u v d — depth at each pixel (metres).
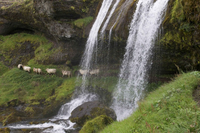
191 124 3.54
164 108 4.38
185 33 6.22
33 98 11.23
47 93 11.78
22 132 7.18
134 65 8.50
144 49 7.86
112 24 9.61
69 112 9.31
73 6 12.13
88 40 11.62
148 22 7.73
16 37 18.08
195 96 4.51
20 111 9.92
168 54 7.32
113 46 9.84
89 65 12.04
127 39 8.73
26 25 17.27
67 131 6.82
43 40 16.80
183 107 4.13
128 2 9.71
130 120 4.87
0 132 7.20
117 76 10.62
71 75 13.27
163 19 7.01
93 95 10.47
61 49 14.24
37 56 15.45
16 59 16.02
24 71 14.02
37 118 9.02
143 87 7.98
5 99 10.96
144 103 5.31
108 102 9.26
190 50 6.57
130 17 8.72
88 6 12.65
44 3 12.82
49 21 13.72
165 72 8.16
